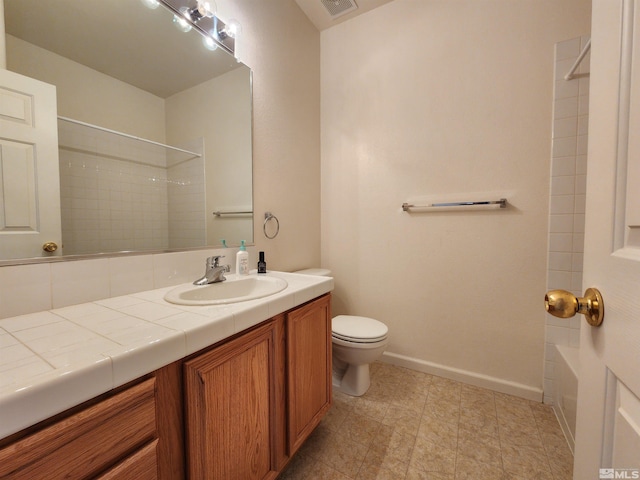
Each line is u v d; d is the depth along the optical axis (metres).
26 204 0.79
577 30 1.43
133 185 1.06
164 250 1.16
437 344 1.86
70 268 0.87
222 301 0.89
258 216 1.64
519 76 1.56
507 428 1.37
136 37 1.07
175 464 0.67
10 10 0.77
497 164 1.63
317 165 2.20
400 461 1.18
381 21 1.97
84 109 0.92
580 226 1.45
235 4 1.46
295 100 1.93
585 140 1.43
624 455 0.40
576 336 1.48
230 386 0.80
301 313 1.11
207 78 1.33
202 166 1.32
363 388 1.65
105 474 0.51
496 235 1.66
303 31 2.01
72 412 0.48
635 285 0.38
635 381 0.37
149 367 0.58
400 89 1.91
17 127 0.78
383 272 2.03
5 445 0.40
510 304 1.64
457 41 1.72
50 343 0.59
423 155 1.85
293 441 1.06
